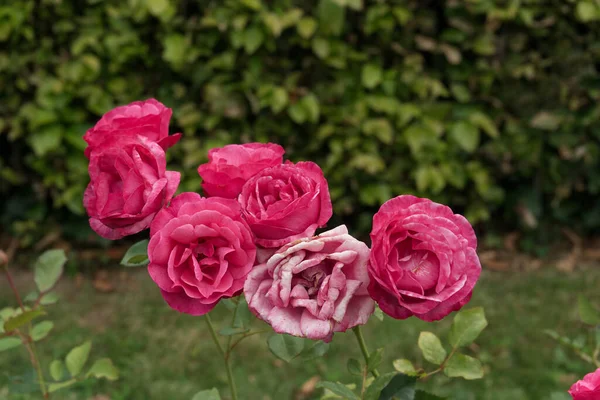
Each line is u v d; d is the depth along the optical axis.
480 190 4.84
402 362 1.39
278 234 1.12
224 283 1.10
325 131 4.64
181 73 4.70
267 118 4.71
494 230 5.20
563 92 4.77
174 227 1.10
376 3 4.57
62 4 4.64
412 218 1.04
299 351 1.30
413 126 4.73
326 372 3.45
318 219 1.14
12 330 1.45
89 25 4.69
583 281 4.49
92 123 4.87
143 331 3.96
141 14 4.57
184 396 3.31
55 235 4.99
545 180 5.02
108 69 4.77
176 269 1.11
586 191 5.12
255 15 4.50
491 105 4.86
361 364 1.32
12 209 5.02
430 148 4.77
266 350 3.72
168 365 3.59
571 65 4.80
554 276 4.60
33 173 5.00
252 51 4.50
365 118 4.71
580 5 4.66
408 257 1.04
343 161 4.80
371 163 4.66
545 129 4.88
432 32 4.72
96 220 1.28
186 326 4.03
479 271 1.04
